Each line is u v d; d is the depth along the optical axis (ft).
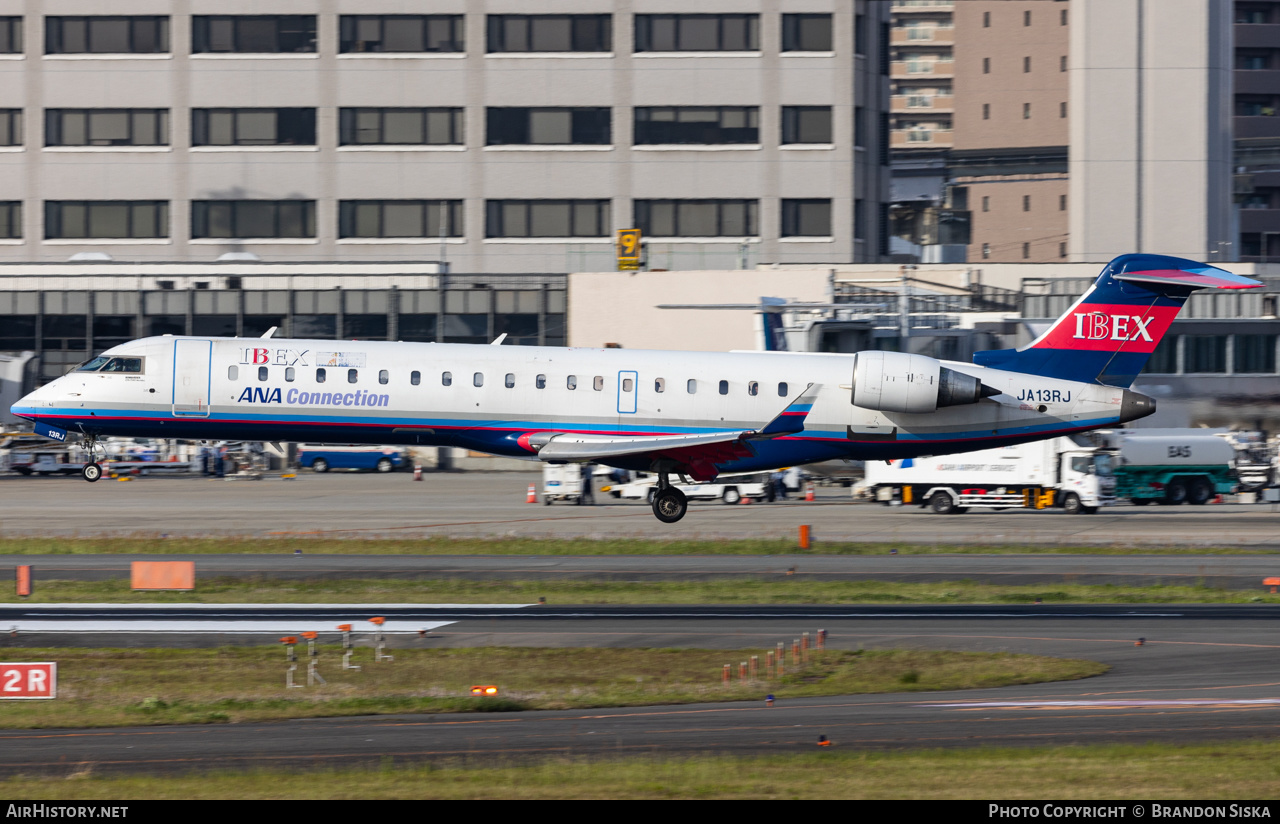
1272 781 174.50
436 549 456.04
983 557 447.42
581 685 250.57
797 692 244.42
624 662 272.10
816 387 451.53
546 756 195.21
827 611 337.11
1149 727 214.28
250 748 201.16
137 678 255.70
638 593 363.56
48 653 279.28
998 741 204.74
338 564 416.87
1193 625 318.04
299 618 322.75
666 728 214.69
